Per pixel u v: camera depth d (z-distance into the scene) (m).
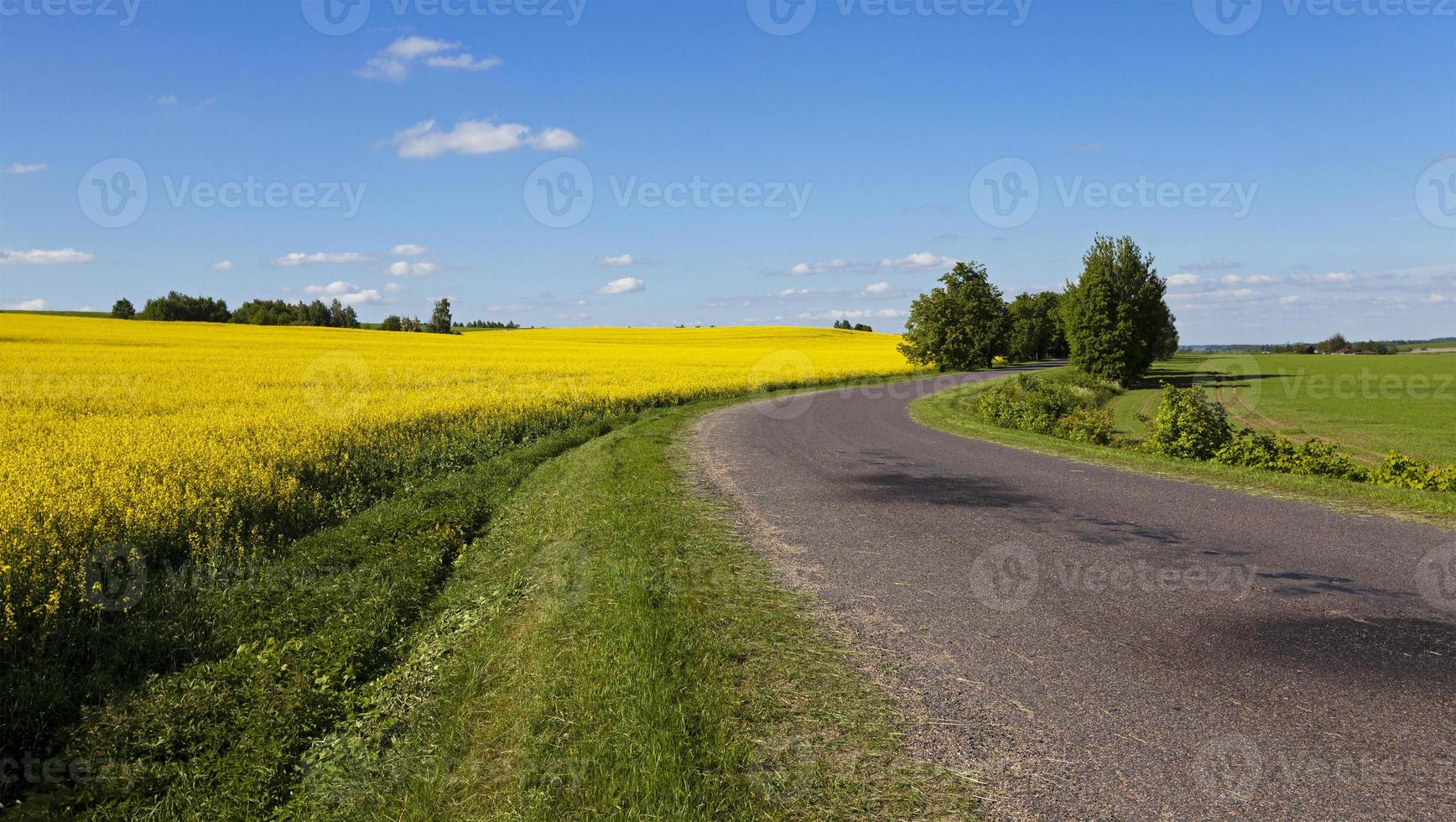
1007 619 5.30
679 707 3.94
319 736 4.77
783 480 11.20
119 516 8.03
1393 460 12.54
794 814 3.15
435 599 6.89
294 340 58.22
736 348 69.94
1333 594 5.70
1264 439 14.41
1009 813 3.12
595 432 18.62
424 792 3.73
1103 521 8.30
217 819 4.09
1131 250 48.50
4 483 9.12
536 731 3.91
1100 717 3.88
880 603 5.67
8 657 5.50
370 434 14.40
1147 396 43.09
